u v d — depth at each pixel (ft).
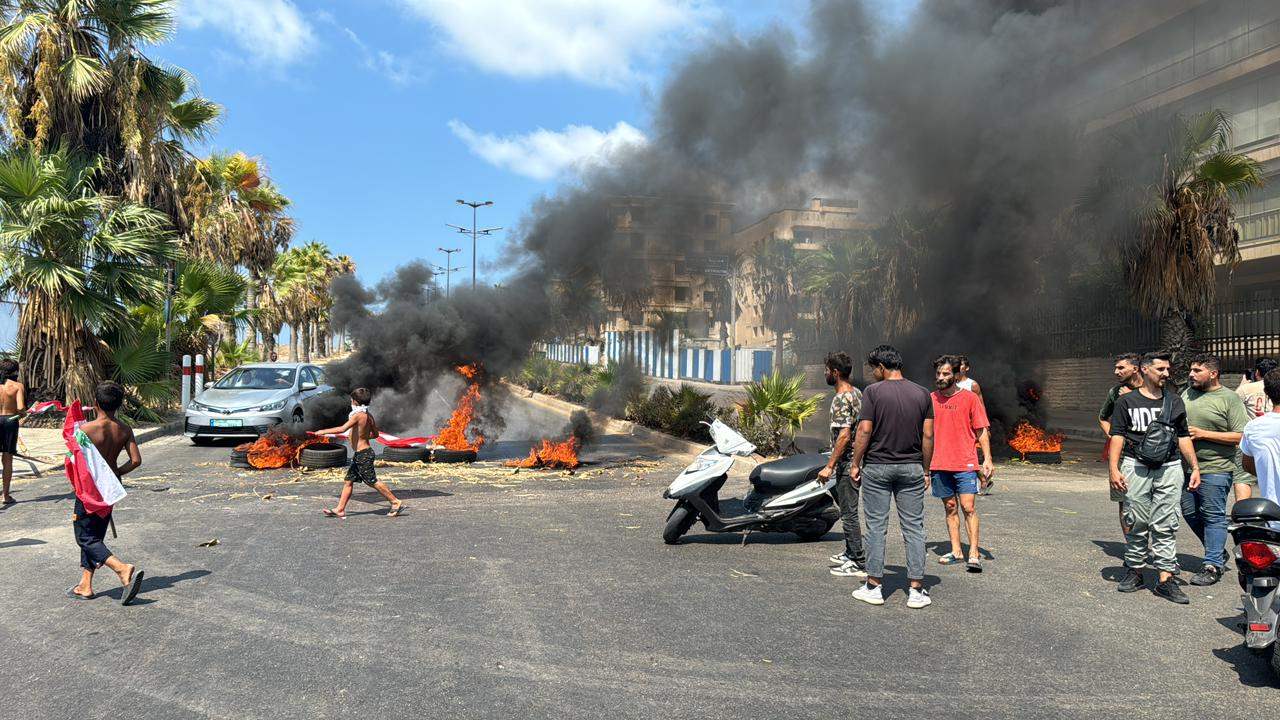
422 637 14.43
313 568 19.27
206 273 71.41
